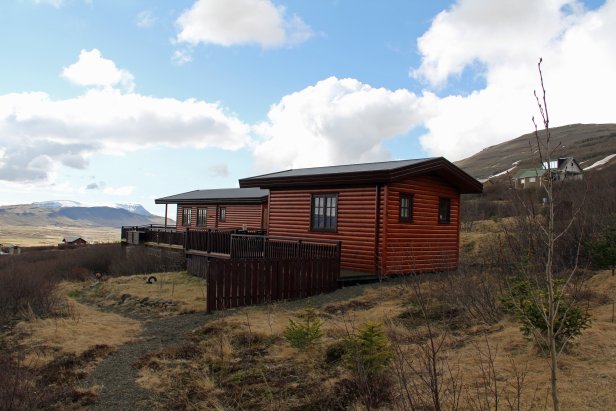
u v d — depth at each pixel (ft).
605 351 15.92
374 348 16.97
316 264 38.04
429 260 47.83
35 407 17.42
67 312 36.45
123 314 37.73
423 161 44.01
